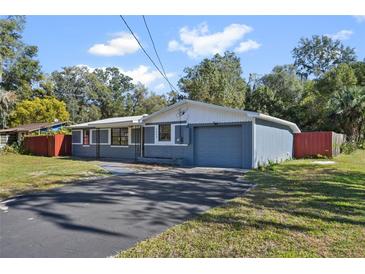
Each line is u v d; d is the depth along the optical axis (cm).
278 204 679
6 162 1758
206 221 552
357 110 2950
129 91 5997
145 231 502
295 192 817
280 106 3762
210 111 1552
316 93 3762
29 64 4184
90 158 2108
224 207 655
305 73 5091
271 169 1354
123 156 2061
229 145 1500
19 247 435
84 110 5447
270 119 1543
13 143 2855
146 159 1798
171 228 515
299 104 3706
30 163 1683
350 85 3569
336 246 432
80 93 5584
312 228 509
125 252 417
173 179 1072
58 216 590
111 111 5719
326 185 925
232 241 451
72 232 497
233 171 1312
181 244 442
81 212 619
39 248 432
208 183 984
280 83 4262
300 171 1295
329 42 4919
